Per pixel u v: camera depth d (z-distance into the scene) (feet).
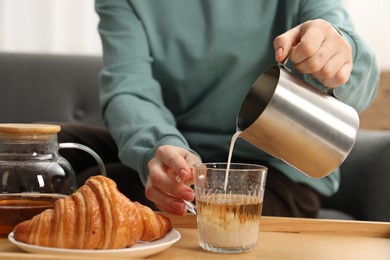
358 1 9.18
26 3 9.46
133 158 4.58
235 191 3.24
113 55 5.79
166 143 4.45
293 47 3.49
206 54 5.74
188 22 5.79
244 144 5.58
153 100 5.39
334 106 3.60
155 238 3.30
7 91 8.29
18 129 3.45
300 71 3.52
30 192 3.43
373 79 4.82
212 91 5.79
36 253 3.03
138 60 5.69
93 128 6.12
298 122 3.47
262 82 3.61
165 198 3.69
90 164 5.85
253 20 5.69
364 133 7.31
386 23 9.17
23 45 9.52
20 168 3.45
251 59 5.70
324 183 5.65
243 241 3.28
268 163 5.57
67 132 5.85
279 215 5.13
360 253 3.39
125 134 4.86
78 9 9.44
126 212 3.09
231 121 5.76
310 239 3.72
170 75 5.83
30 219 3.37
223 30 5.69
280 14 5.72
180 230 3.86
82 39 9.48
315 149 3.55
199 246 3.43
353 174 7.10
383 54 9.20
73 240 3.04
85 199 3.09
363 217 6.98
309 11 5.57
